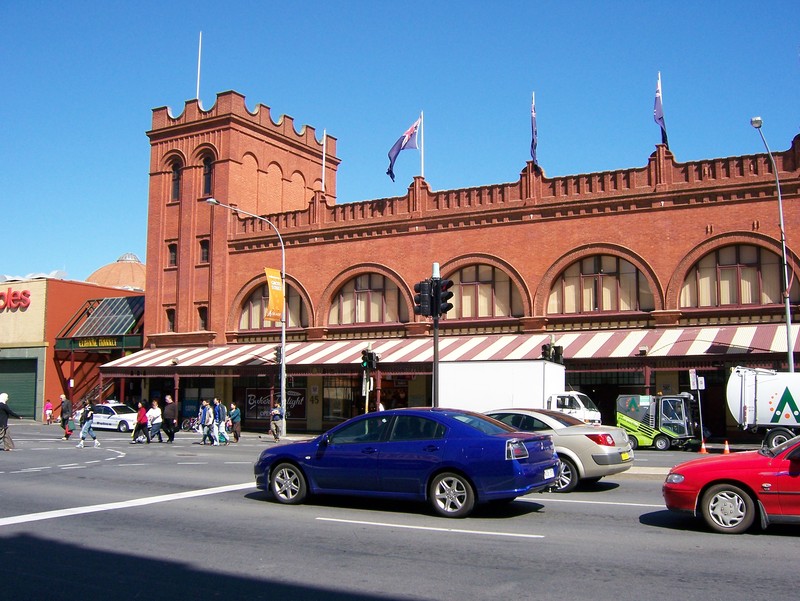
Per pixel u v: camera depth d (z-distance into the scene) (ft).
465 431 41.14
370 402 136.67
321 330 140.77
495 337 123.34
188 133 161.27
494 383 87.10
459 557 31.63
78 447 95.86
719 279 110.93
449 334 128.88
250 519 40.60
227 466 69.77
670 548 33.12
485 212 126.93
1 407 89.92
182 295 157.99
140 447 98.48
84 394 187.01
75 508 44.52
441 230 131.13
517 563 30.53
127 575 29.17
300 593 26.53
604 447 50.67
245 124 158.51
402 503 45.60
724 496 36.09
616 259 118.21
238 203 155.43
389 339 134.21
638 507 44.24
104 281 247.70
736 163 110.11
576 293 120.67
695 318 110.73
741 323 107.76
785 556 31.50
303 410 143.33
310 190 175.42
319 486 44.37
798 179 105.60
